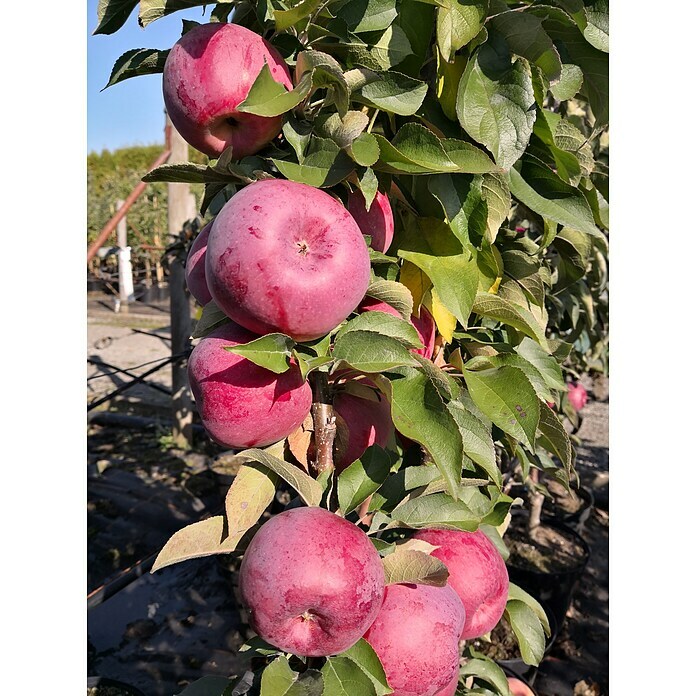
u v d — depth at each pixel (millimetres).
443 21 423
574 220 473
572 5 466
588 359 1422
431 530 520
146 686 1063
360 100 416
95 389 2797
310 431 452
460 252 464
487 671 645
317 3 377
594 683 1067
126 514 1589
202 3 433
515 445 576
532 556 1200
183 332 1915
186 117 399
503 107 437
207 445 2074
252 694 451
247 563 387
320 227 375
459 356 488
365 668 408
